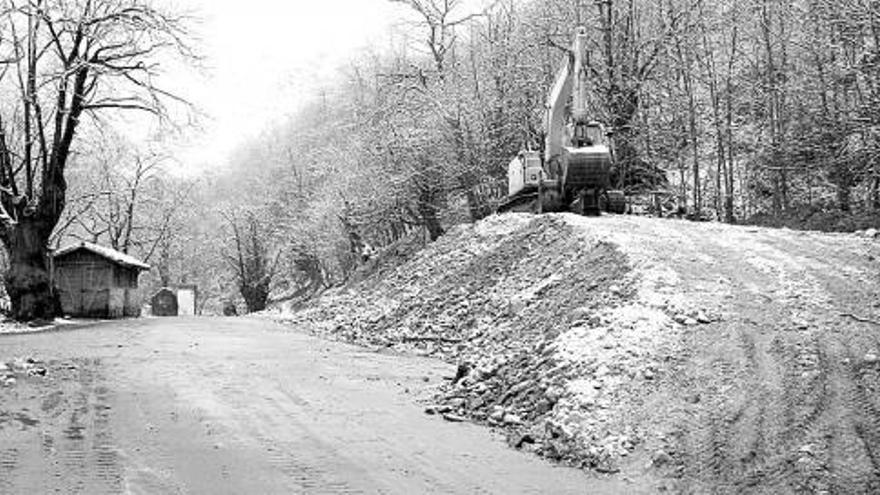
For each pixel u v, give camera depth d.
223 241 67.38
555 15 33.09
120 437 8.68
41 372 13.14
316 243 53.94
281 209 64.88
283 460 7.83
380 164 37.62
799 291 10.62
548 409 8.93
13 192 27.36
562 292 12.76
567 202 20.81
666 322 9.88
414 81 37.44
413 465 7.71
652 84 30.39
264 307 61.88
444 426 9.44
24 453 7.96
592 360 9.25
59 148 27.44
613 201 21.02
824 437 7.33
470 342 15.34
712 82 26.84
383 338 19.02
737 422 7.75
